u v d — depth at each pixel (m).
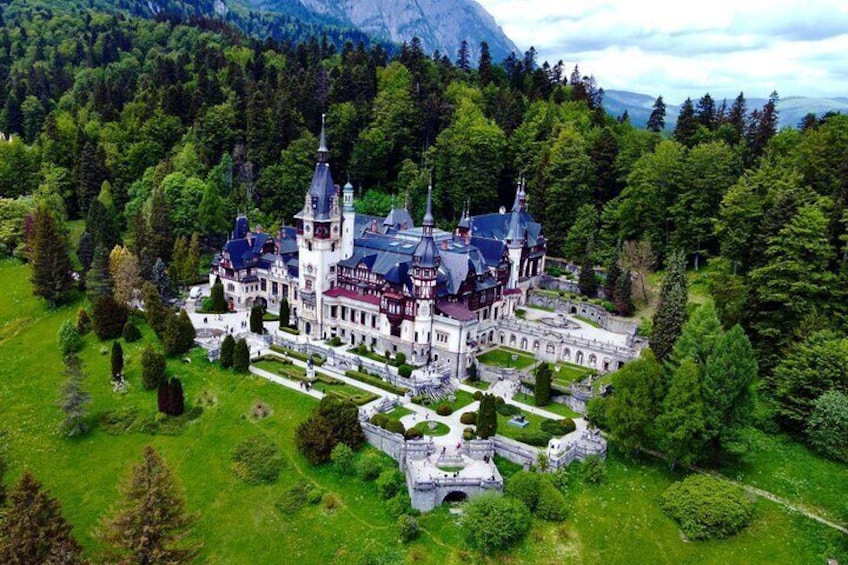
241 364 109.44
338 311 125.25
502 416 98.62
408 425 94.25
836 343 88.31
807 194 114.25
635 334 123.00
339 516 81.75
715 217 140.88
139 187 186.25
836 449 85.06
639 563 75.25
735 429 85.62
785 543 76.62
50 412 107.88
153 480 69.38
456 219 180.00
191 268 152.25
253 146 194.38
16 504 68.88
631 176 150.62
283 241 141.00
